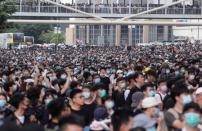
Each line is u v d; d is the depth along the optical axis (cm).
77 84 2803
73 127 1309
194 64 4731
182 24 17600
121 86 2953
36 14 17138
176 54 9956
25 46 17025
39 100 2375
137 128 1477
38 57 9294
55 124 1878
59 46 16775
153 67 4806
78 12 17425
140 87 2752
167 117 1897
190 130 1661
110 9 17862
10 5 7881
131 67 4819
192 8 17988
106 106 2225
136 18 17850
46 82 3494
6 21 7988
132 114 1609
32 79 3644
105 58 8662
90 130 1966
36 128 1270
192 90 2455
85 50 13475
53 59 8625
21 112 2108
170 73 3828
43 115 2164
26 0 17025
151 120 1819
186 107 1709
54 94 2508
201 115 1820
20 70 4784
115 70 4612
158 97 2550
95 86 2358
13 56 9975
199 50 12562
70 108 2180
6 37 17325
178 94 1992
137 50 12912
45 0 16988
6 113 2097
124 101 2727
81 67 5366
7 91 2967
